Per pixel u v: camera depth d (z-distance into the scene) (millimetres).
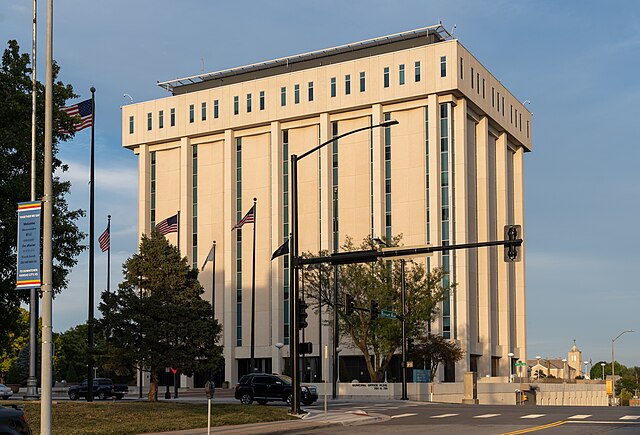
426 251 29406
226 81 106625
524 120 112062
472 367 92312
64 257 39188
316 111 96562
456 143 91188
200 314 39812
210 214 103812
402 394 55375
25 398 32406
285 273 97062
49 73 19359
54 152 39562
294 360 34375
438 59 90312
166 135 106562
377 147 93250
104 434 25031
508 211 106250
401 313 60781
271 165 99875
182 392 78188
